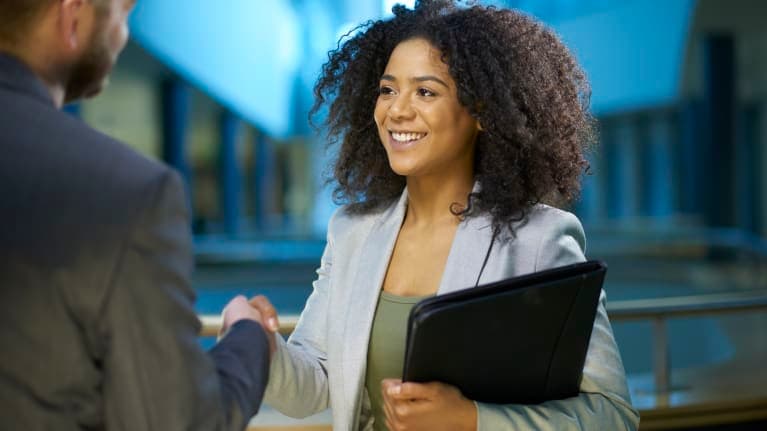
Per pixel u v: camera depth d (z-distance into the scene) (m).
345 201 1.67
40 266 0.88
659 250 18.23
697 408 3.11
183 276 0.93
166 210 0.92
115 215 0.89
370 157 1.64
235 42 22.28
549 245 1.39
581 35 25.62
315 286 1.63
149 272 0.89
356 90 1.63
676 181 29.41
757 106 27.38
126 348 0.88
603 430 1.29
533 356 1.25
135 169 0.93
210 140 31.80
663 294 13.17
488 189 1.42
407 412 1.19
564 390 1.31
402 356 1.43
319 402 1.52
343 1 32.66
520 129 1.41
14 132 0.93
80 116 18.12
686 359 5.80
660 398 3.20
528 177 1.47
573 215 1.47
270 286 16.05
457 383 1.22
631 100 24.02
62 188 0.90
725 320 6.77
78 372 0.89
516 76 1.45
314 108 1.69
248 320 1.13
